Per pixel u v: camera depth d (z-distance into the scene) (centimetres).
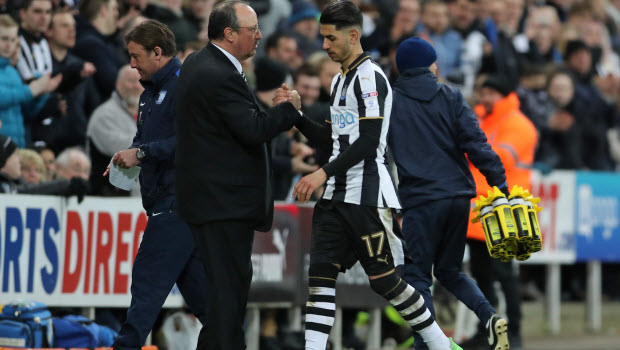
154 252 1931
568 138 3719
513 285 2783
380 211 1872
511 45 3966
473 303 2116
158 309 1930
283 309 2730
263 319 2686
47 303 2348
